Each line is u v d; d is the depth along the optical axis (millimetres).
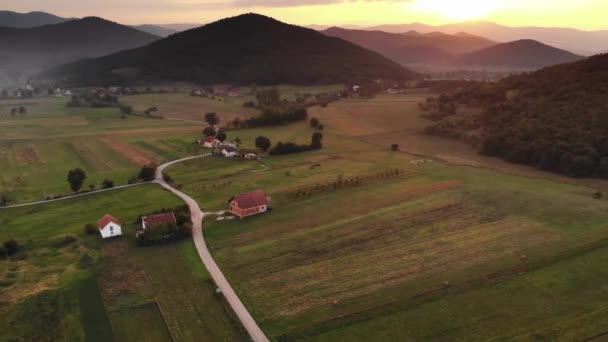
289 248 74875
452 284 62406
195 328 53750
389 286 62406
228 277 65562
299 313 56469
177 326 54156
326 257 71562
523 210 89625
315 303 58594
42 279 65562
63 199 101688
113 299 60125
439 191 102938
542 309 56031
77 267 69125
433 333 52094
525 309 56156
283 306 58031
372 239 77938
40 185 112188
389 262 69438
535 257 69438
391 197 99688
